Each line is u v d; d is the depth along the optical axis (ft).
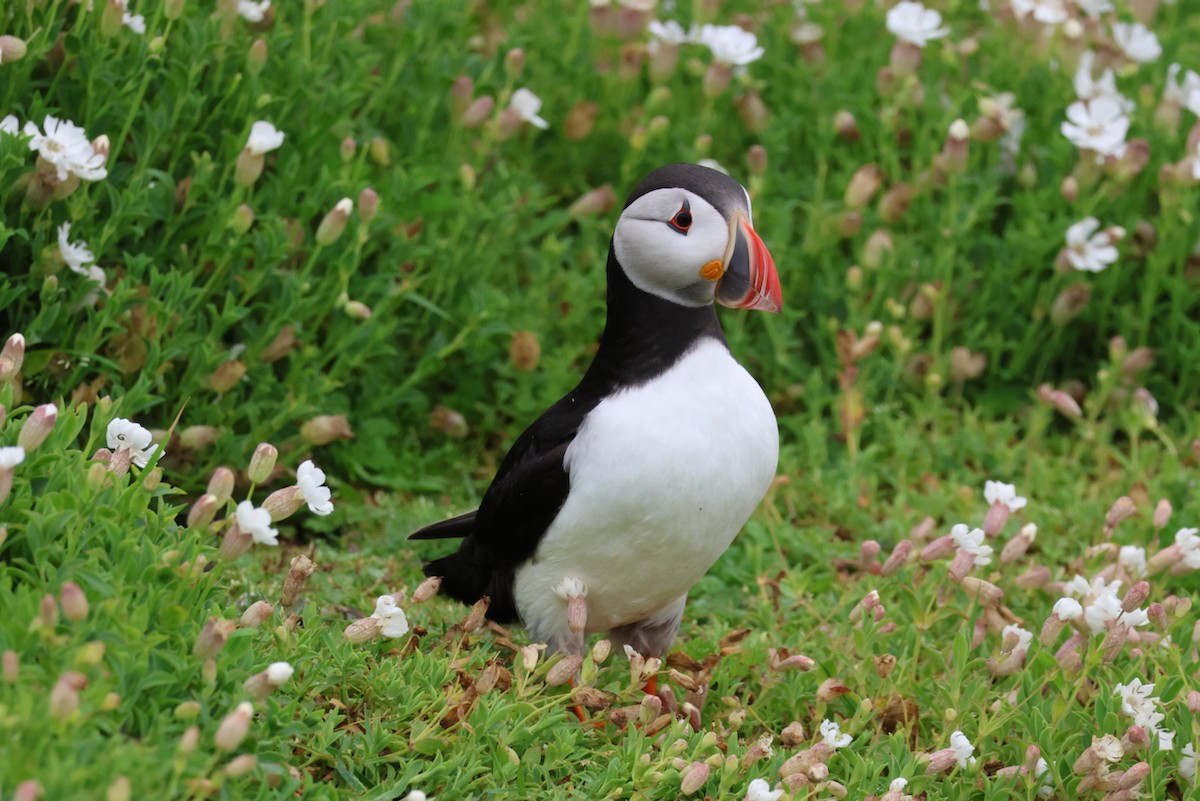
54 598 13.78
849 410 26.08
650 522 17.35
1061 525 24.89
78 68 22.11
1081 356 29.60
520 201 29.09
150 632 14.32
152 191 22.67
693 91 31.91
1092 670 19.22
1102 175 29.58
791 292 29.01
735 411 17.53
